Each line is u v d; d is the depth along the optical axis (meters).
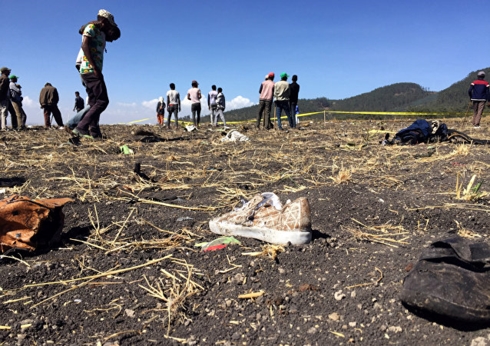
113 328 1.84
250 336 1.75
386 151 6.50
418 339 1.67
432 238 2.81
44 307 2.00
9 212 2.54
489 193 3.68
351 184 4.21
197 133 11.37
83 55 7.42
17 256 2.54
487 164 4.98
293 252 2.47
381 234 2.96
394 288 2.02
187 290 2.12
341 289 2.07
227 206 3.61
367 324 1.78
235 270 2.32
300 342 1.70
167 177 4.70
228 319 1.88
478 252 1.81
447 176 4.50
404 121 19.06
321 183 4.31
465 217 3.16
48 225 2.77
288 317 1.87
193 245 2.71
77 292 2.14
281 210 2.73
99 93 7.56
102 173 4.82
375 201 3.55
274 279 2.22
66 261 2.50
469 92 12.72
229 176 4.79
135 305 2.01
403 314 1.83
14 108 12.92
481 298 1.67
